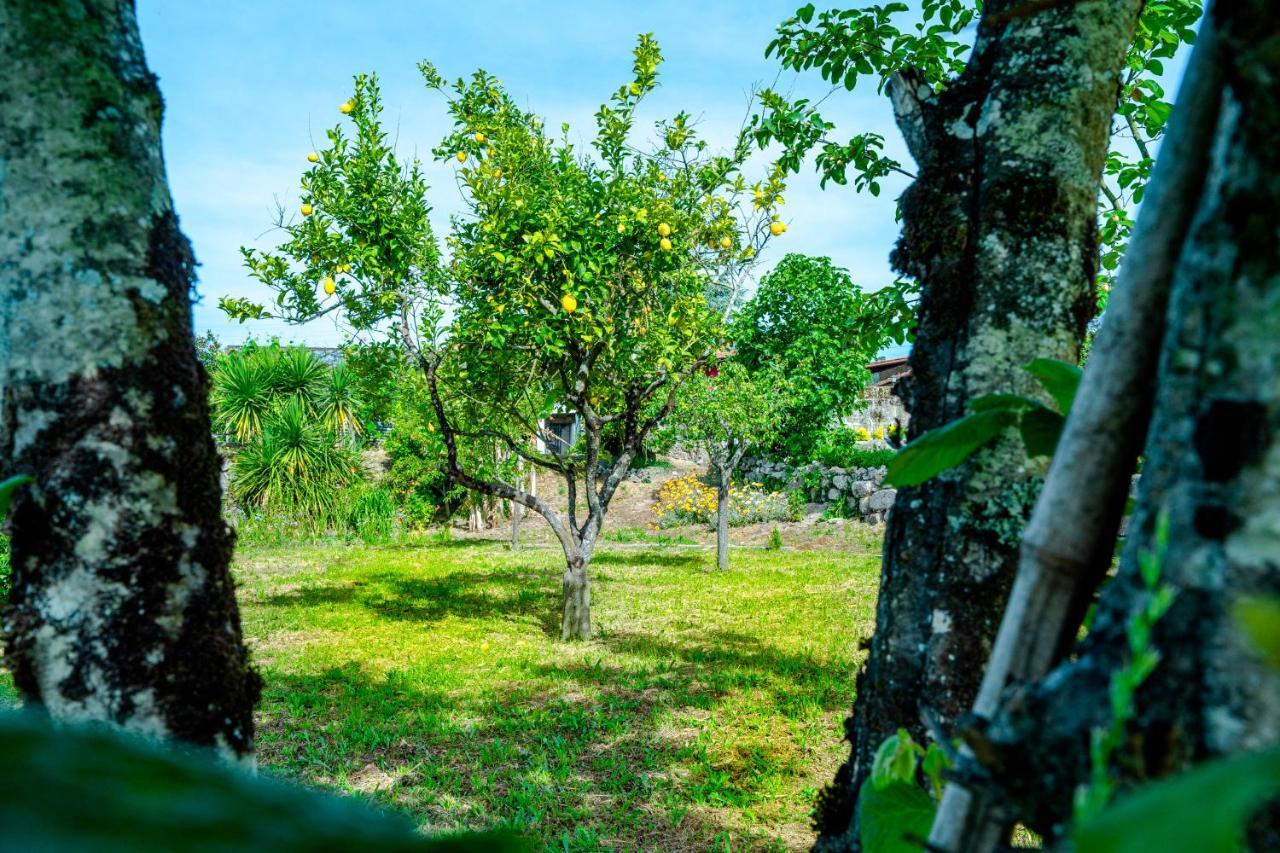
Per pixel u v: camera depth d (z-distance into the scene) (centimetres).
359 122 854
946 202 208
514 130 907
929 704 190
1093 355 87
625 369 959
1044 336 192
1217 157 68
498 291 876
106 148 144
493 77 905
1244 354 63
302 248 862
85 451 140
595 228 864
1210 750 61
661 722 652
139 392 144
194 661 147
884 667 200
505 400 1044
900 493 209
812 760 575
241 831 26
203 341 2273
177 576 147
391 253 880
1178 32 384
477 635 976
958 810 81
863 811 120
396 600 1198
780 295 1961
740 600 1177
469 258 876
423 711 688
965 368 197
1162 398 71
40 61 139
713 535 1927
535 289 873
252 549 1781
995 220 198
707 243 952
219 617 154
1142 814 34
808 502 1992
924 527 199
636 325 937
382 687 761
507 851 28
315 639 961
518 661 847
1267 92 63
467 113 906
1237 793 33
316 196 861
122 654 141
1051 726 71
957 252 203
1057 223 195
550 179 905
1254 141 64
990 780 73
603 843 455
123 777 27
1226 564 62
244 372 2003
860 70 444
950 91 216
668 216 863
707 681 763
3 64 138
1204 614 63
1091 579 87
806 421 1950
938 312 205
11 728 28
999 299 195
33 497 140
